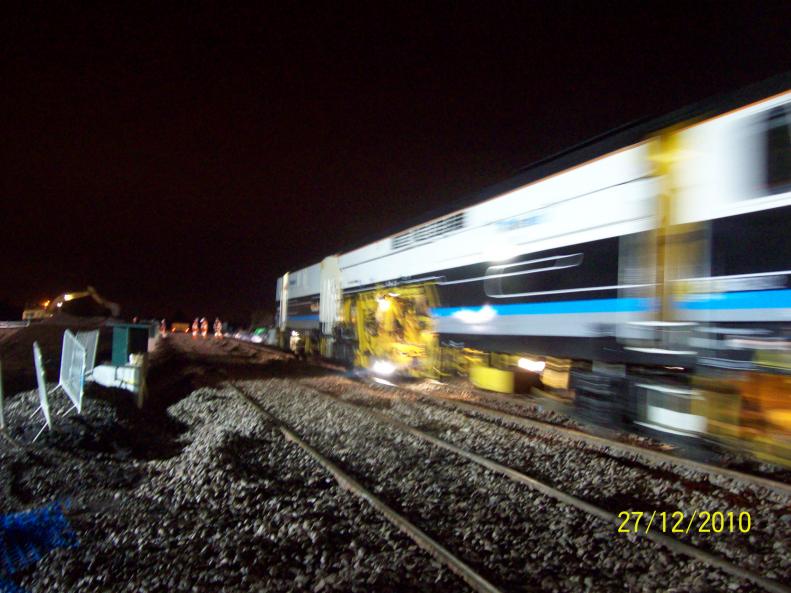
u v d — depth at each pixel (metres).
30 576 5.26
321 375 20.22
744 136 7.91
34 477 8.24
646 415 9.34
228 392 16.12
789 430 7.26
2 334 32.44
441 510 6.51
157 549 5.67
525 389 13.68
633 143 9.67
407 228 17.92
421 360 17.19
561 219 11.17
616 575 4.95
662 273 8.91
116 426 12.02
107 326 31.05
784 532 5.63
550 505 6.55
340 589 4.73
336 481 7.66
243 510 6.64
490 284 13.39
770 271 7.43
